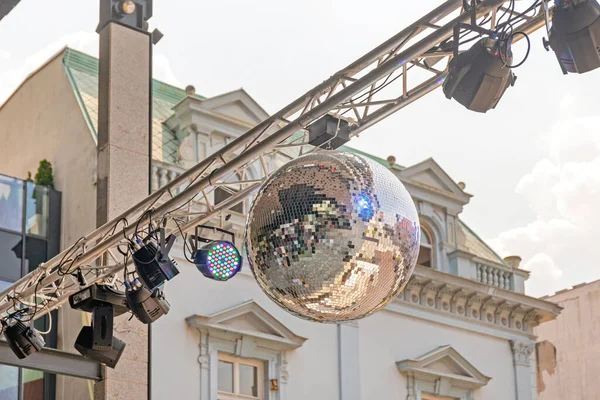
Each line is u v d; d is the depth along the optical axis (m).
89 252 11.77
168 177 21.42
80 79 23.72
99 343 11.65
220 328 21.16
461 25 7.98
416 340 24.73
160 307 11.22
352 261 6.18
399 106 9.40
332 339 23.28
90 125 22.27
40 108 24.39
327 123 9.47
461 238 27.00
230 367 21.58
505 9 8.29
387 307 24.44
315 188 6.22
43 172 22.80
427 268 24.86
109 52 15.41
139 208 11.27
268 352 22.08
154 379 20.11
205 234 21.28
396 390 23.98
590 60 7.46
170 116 23.19
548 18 8.06
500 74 7.88
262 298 22.27
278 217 6.26
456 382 25.12
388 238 6.24
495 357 26.22
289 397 22.05
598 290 34.03
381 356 23.98
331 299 6.27
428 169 26.66
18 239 21.45
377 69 8.84
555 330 34.88
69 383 20.56
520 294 26.55
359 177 6.26
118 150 14.95
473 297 25.86
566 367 34.31
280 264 6.28
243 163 10.27
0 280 20.89
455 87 7.97
